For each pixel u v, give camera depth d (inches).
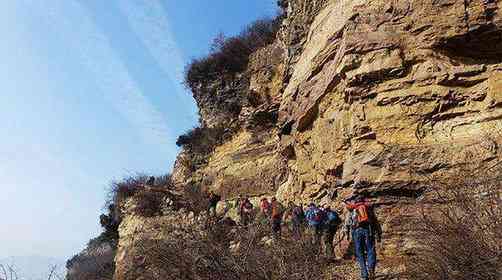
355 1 563.5
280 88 991.6
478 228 344.5
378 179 475.2
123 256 1052.5
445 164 456.1
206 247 463.2
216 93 1206.9
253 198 943.0
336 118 558.3
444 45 509.4
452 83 489.7
